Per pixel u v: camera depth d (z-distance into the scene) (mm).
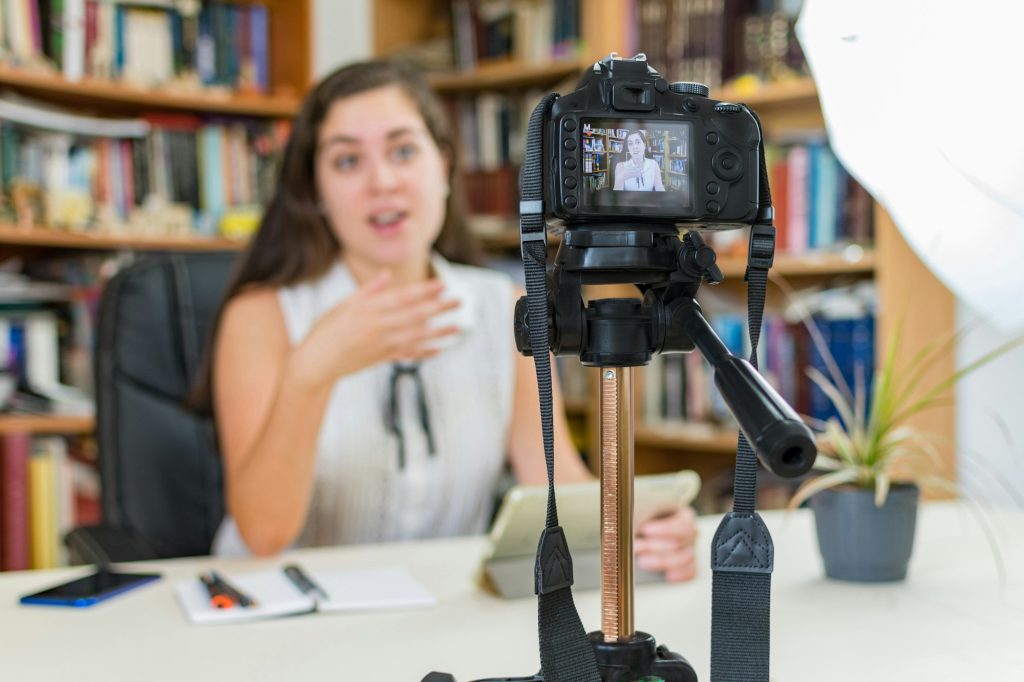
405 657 746
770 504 2066
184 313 1647
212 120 2492
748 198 557
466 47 2648
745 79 2227
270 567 1059
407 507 1511
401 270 1538
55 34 2205
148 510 1539
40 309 2273
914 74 703
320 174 1477
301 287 1525
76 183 2260
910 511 928
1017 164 696
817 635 780
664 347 567
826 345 2137
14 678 710
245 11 2490
